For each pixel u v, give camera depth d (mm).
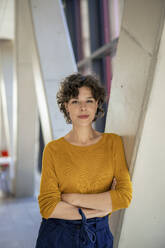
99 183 1571
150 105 1607
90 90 1581
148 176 1774
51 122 3238
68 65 3357
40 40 3314
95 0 5074
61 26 3410
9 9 5215
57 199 1535
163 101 1630
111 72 4707
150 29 1584
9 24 5996
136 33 1710
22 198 6293
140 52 1672
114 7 4535
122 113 1861
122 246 1945
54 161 1581
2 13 5406
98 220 1534
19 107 5430
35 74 3604
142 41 1652
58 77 3305
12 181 6562
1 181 7230
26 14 3844
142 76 1646
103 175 1575
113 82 1996
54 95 3264
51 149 1601
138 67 1689
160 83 1585
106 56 4773
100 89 1617
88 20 5266
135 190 1780
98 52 4730
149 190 1818
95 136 1636
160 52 1535
